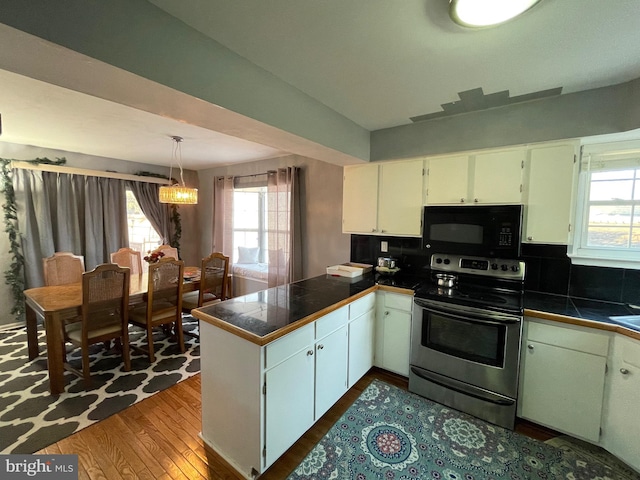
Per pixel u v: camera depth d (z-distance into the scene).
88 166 4.18
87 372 2.41
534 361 1.95
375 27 1.32
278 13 1.23
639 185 2.05
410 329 2.45
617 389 1.68
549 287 2.31
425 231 2.65
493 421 2.04
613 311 1.92
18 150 3.61
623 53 1.51
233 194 4.91
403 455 1.75
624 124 1.86
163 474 1.61
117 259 3.70
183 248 5.45
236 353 1.57
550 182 2.12
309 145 2.26
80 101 2.21
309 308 1.91
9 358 2.86
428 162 2.62
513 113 2.22
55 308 2.29
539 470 1.66
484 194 2.36
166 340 3.36
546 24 1.27
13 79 1.85
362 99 2.14
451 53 1.53
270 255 4.21
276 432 1.59
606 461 1.72
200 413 2.11
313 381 1.86
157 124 2.77
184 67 1.32
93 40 1.03
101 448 1.78
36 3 0.91
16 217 3.62
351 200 3.12
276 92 1.81
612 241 2.15
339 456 1.74
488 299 2.13
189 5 1.18
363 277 2.91
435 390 2.27
